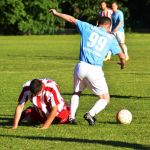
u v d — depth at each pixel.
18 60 68.62
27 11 153.50
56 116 27.50
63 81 47.25
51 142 23.00
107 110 32.62
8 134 24.92
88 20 161.38
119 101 36.41
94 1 160.75
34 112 27.89
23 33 159.75
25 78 49.31
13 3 148.88
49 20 156.12
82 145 22.41
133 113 31.47
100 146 22.22
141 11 178.25
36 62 65.44
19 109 26.67
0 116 30.84
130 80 47.97
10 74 52.53
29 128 26.53
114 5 62.22
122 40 63.59
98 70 27.45
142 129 26.23
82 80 27.81
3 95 39.41
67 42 114.81
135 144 22.72
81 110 32.91
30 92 26.56
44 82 26.73
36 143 22.77
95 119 28.16
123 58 28.02
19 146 22.22
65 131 25.64
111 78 49.44
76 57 73.56
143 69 57.66
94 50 27.36
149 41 117.62
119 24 62.16
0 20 151.00
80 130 25.94
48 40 123.88
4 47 98.38
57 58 71.75
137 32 170.50
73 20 27.73
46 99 26.70
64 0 159.25
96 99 37.50
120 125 27.42
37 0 152.50
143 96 38.84
